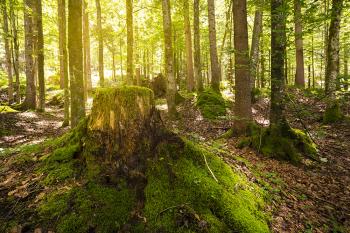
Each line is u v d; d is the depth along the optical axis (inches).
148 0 813.2
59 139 180.9
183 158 152.4
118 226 120.9
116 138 143.5
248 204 150.1
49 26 840.9
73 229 117.9
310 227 161.5
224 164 170.7
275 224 153.9
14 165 165.3
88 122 158.1
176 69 1050.7
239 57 336.5
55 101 844.6
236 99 346.6
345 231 164.1
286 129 296.2
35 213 124.3
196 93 687.1
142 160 143.9
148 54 1284.4
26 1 605.6
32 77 677.9
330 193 213.3
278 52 279.4
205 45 1039.0
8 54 728.3
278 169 249.6
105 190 133.4
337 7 258.7
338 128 382.3
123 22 891.4
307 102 443.8
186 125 448.5
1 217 123.6
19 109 652.1
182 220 123.9
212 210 132.8
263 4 315.6
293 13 264.8
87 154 147.1
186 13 760.3
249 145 304.3
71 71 310.2
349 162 277.3
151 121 152.4
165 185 137.1
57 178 141.8
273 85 298.2
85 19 807.7
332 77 405.7
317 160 276.7
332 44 410.3
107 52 1630.2
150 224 122.0
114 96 145.6
